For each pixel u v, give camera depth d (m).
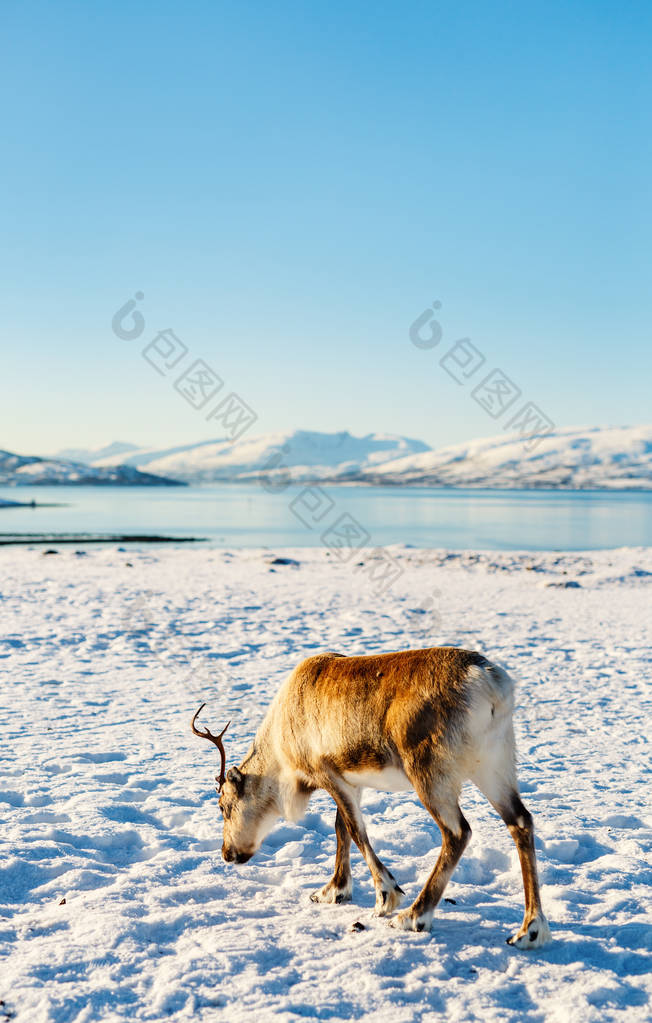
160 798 5.79
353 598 19.16
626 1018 3.03
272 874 4.59
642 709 9.00
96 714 8.29
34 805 5.59
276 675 10.39
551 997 3.19
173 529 58.62
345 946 3.58
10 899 4.12
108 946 3.51
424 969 3.37
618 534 54.47
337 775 3.94
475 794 6.22
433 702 3.56
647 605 18.81
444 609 17.50
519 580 23.92
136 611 16.08
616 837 5.18
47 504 118.50
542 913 3.63
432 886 3.70
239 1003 3.09
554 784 6.36
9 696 8.93
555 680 10.52
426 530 58.72
